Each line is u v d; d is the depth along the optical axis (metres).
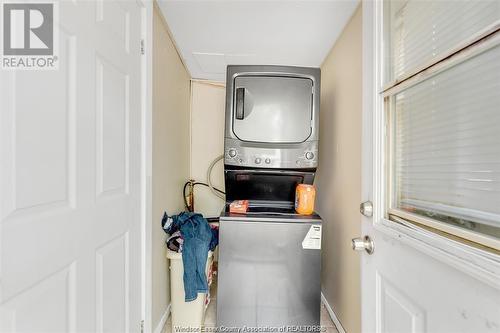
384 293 0.84
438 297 0.60
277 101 1.74
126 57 1.22
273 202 2.01
